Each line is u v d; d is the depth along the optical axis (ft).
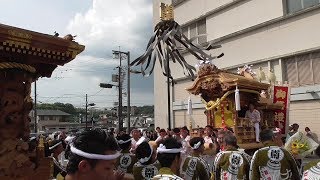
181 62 42.19
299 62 60.18
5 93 13.43
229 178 16.76
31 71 14.28
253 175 15.37
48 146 18.16
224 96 35.42
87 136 5.88
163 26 40.32
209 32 79.15
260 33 67.10
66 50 14.35
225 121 36.17
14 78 13.79
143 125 146.20
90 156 5.72
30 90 14.55
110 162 5.93
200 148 16.69
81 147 5.78
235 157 16.79
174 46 40.14
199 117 78.43
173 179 9.91
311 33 57.77
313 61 57.88
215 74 36.60
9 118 13.39
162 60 43.60
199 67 39.01
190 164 14.60
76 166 5.81
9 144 13.23
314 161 12.19
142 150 12.98
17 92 13.74
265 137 15.70
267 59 65.05
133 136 24.64
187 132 32.53
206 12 79.56
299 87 58.44
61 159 18.84
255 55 67.92
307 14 58.54
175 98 85.46
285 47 62.03
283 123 45.65
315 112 56.13
